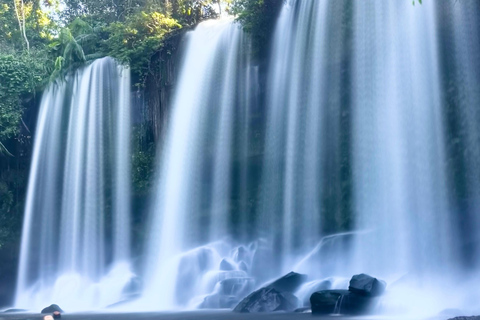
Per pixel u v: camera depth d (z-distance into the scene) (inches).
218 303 836.0
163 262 1087.6
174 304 941.8
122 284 1104.8
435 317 543.2
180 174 1118.4
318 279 775.1
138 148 1227.2
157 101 1219.2
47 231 1273.4
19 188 1357.0
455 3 786.2
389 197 807.1
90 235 1216.8
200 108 1116.5
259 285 861.2
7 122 1322.6
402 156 802.8
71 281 1203.9
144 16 1243.2
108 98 1259.8
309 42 945.5
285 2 1009.5
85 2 1769.2
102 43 1389.0
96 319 694.5
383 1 849.5
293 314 625.6
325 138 897.5
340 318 565.6
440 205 769.6
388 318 554.3
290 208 934.4
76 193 1249.4
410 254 773.9
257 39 1037.2
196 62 1149.7
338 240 842.2
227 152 1064.2
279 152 971.3
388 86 828.6
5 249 1314.0
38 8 1748.3
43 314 860.6
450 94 781.3
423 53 800.9
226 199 1050.1
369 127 843.4
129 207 1206.9
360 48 869.2
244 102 1057.5
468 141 773.3
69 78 1309.1
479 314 546.6
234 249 1010.7
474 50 772.0
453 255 753.0
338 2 906.7
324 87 909.2
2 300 1282.0
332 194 877.8
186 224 1084.5
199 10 1320.1
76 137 1270.9
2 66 1331.2
